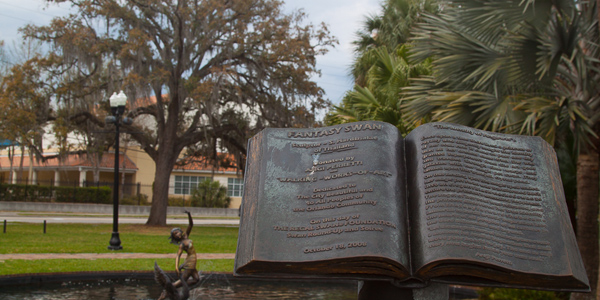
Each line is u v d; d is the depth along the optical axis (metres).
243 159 29.17
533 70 8.99
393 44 20.80
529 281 3.62
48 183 43.12
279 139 4.09
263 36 24.11
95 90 23.00
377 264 3.50
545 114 8.50
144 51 21.69
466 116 9.61
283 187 3.83
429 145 3.99
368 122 4.11
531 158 4.09
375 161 3.87
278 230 3.63
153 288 9.34
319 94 24.98
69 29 21.98
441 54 10.01
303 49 24.30
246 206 3.93
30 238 16.36
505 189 3.87
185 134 26.19
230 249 15.81
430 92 10.23
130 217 33.38
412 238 3.67
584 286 3.62
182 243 8.05
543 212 3.80
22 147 25.36
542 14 8.97
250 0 23.64
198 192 42.47
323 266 3.54
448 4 9.94
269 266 3.56
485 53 9.48
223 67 22.55
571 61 8.74
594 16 8.87
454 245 3.51
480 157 4.00
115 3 22.31
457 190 3.76
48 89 22.86
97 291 8.90
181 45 23.62
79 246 14.81
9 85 21.59
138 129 26.36
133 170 42.34
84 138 26.38
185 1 23.14
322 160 3.93
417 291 3.81
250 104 25.61
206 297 8.61
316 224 3.62
